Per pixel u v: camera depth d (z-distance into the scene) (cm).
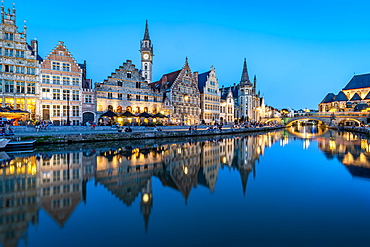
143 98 5219
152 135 3838
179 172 1611
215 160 2078
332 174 1584
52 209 952
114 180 1381
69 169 1623
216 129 5031
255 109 10781
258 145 3234
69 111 4253
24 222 838
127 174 1524
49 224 823
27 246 684
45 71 4072
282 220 878
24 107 3897
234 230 797
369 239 738
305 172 1644
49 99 4088
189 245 701
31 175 1458
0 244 692
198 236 755
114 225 825
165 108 5550
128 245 698
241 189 1252
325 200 1090
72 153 2275
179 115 5956
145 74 6988
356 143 3538
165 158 2112
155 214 921
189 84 6297
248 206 1015
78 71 4375
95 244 701
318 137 4691
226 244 707
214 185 1320
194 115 6425
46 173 1509
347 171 1677
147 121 5175
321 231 791
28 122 3541
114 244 702
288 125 11175
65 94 4238
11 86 3803
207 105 6975
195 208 988
